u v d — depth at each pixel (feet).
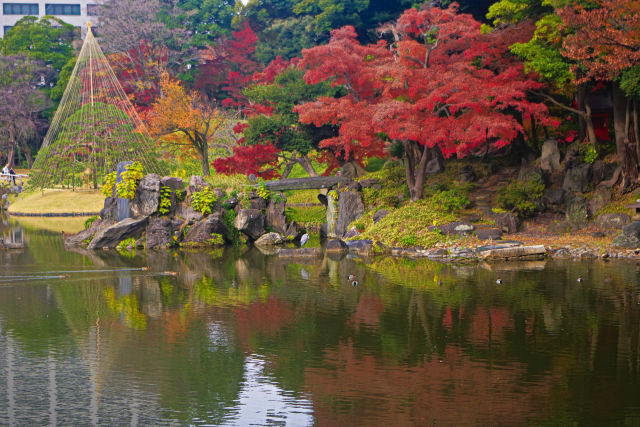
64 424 48.16
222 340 66.90
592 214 121.80
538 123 145.89
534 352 61.67
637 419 47.62
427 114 129.29
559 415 48.39
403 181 144.77
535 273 96.48
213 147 215.92
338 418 48.65
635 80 108.88
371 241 123.13
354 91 146.41
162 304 81.61
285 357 61.57
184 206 134.51
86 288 91.09
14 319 74.90
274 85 178.29
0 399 52.60
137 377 57.11
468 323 71.41
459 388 53.62
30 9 413.18
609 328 68.39
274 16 329.11
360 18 256.93
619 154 127.13
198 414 49.70
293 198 205.57
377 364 59.36
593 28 104.01
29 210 203.00
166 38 297.53
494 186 138.21
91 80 199.62
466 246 114.83
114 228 128.77
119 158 187.32
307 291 88.38
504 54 138.10
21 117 294.66
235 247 132.26
